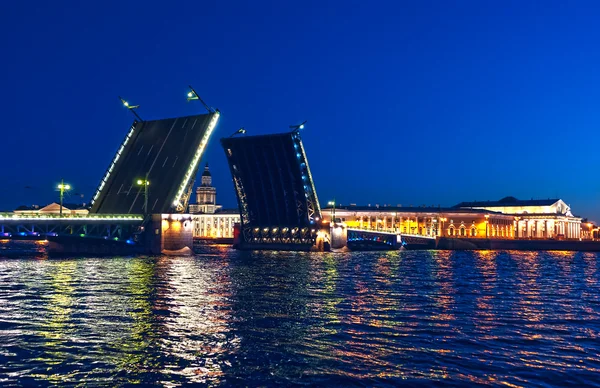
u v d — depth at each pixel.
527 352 23.23
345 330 27.16
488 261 89.50
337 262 82.38
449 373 20.33
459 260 92.25
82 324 27.89
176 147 90.62
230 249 128.12
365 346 24.00
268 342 24.56
